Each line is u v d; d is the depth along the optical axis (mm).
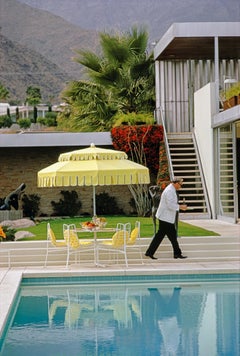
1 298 10547
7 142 25656
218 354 7922
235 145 19609
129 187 24609
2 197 26812
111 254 15102
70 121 31766
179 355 7902
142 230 17484
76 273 13352
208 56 25578
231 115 19000
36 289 12711
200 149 23750
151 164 25297
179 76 26203
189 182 22906
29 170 27016
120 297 11695
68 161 14836
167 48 23797
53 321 9828
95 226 14352
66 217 26156
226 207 20672
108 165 14555
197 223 20172
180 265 14367
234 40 22438
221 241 15586
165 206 14578
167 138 24609
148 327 9367
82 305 11031
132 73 32438
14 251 14961
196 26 21719
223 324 9469
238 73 26469
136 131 25172
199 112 23891
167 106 26141
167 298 11500
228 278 13531
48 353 8047
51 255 15008
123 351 8125
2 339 8703
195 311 10375
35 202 26641
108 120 31469
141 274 13375
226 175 20469
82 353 8047
